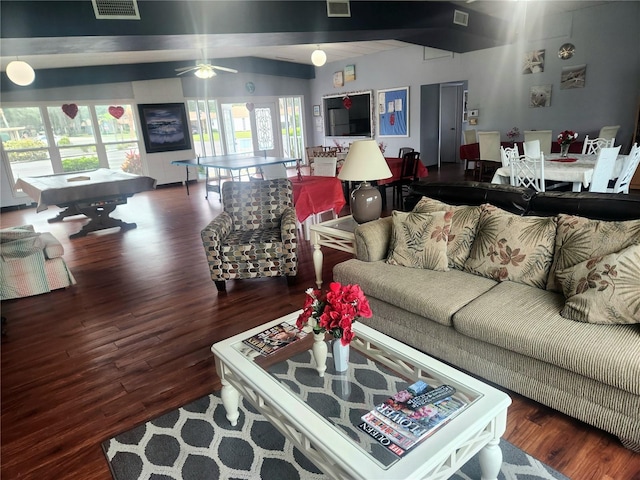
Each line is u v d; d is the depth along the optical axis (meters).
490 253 2.34
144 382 2.31
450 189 2.86
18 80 4.51
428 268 2.53
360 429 1.32
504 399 1.38
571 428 1.79
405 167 6.04
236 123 10.40
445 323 2.09
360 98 10.16
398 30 5.33
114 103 8.60
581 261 1.95
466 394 1.45
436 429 1.28
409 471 1.13
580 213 2.26
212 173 10.12
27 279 3.51
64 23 3.34
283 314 3.02
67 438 1.92
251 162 6.96
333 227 3.30
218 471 1.70
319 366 1.73
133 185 5.45
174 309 3.19
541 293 2.09
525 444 1.71
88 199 5.16
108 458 1.79
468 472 1.61
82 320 3.09
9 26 3.17
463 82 8.55
